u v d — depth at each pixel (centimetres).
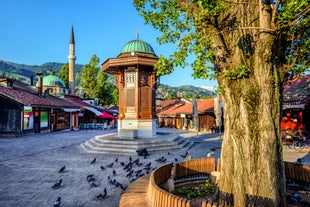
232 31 544
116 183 799
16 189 802
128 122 1833
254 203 514
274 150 521
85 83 6212
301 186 763
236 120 546
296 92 1973
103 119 5294
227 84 554
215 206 411
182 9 622
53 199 710
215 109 2569
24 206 655
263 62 516
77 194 754
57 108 3372
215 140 2342
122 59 1766
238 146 542
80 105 4462
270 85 521
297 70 599
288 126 2217
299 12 474
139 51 1952
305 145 1773
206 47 577
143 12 675
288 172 788
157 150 1572
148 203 538
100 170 1066
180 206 430
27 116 2791
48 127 3312
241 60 534
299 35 554
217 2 473
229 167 565
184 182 829
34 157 1391
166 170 746
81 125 4297
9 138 2461
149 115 1836
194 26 586
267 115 519
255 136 526
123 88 1884
